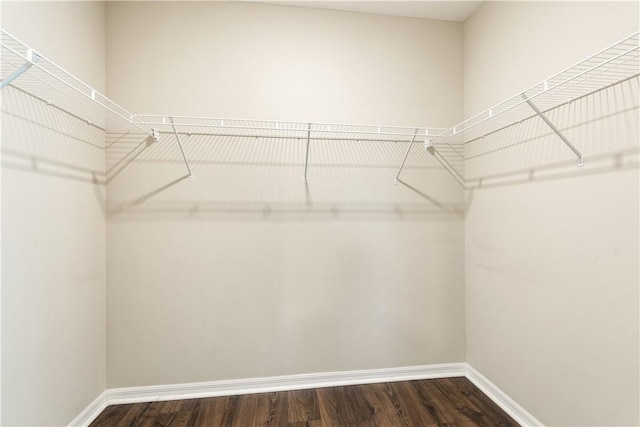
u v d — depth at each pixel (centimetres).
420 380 219
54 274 147
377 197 216
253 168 203
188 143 197
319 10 210
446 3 205
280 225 206
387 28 217
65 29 154
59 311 150
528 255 166
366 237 215
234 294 202
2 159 119
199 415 179
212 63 199
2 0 119
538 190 159
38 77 136
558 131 136
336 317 212
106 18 190
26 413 131
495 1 191
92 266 177
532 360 163
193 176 198
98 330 183
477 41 210
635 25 114
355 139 213
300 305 208
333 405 188
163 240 195
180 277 197
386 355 218
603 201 126
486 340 202
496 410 182
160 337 195
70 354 158
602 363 127
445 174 223
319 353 211
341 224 212
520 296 172
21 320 128
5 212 121
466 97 222
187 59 197
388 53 217
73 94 160
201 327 199
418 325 221
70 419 158
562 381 146
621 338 120
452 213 221
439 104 222
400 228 219
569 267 142
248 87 202
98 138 183
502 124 186
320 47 210
